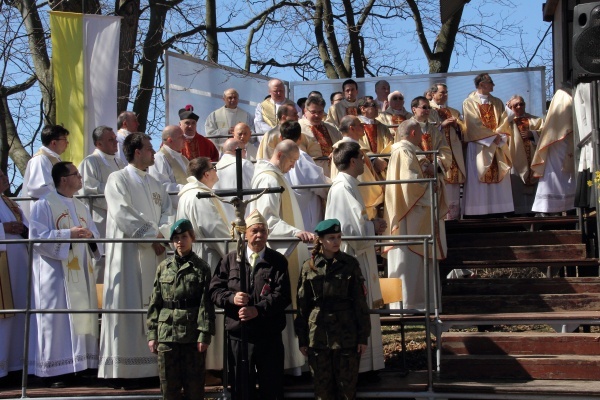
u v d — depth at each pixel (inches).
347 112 492.7
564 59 443.2
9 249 339.3
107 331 320.2
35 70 656.4
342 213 321.1
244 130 402.9
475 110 479.5
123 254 322.7
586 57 327.9
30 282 315.9
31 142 697.0
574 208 454.6
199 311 297.1
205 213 317.1
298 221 326.0
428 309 310.5
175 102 514.0
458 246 413.7
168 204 342.3
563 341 326.3
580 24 330.3
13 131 684.1
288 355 318.0
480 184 475.5
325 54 765.9
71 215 335.9
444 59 733.9
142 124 676.1
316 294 296.4
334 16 773.3
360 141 430.0
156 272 305.6
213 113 512.1
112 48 445.7
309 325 297.0
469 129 478.0
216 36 711.7
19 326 337.4
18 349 336.2
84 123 439.2
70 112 440.1
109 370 318.0
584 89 406.9
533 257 394.9
